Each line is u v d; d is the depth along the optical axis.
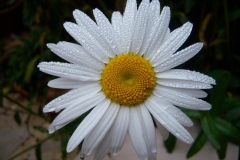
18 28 0.35
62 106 0.13
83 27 0.13
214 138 0.18
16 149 0.26
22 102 0.29
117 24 0.14
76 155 0.23
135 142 0.14
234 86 0.22
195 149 0.19
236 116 0.19
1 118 0.28
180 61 0.13
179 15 0.21
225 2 0.21
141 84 0.14
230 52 0.23
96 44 0.13
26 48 0.28
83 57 0.13
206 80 0.13
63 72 0.13
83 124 0.13
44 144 0.26
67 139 0.20
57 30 0.24
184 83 0.13
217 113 0.18
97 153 0.14
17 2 0.34
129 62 0.13
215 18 0.22
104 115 0.14
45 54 0.25
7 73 0.29
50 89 0.28
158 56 0.13
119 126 0.14
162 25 0.13
